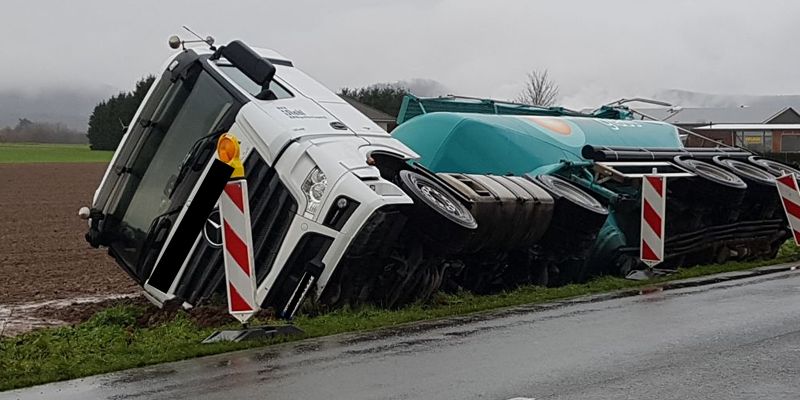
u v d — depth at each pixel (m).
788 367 7.52
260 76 11.62
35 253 22.12
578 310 10.79
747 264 15.81
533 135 14.98
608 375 7.34
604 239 14.12
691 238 15.30
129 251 12.23
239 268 9.39
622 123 17.06
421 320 10.41
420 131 15.31
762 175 16.31
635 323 9.73
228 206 9.41
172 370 7.98
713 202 15.16
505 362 7.87
